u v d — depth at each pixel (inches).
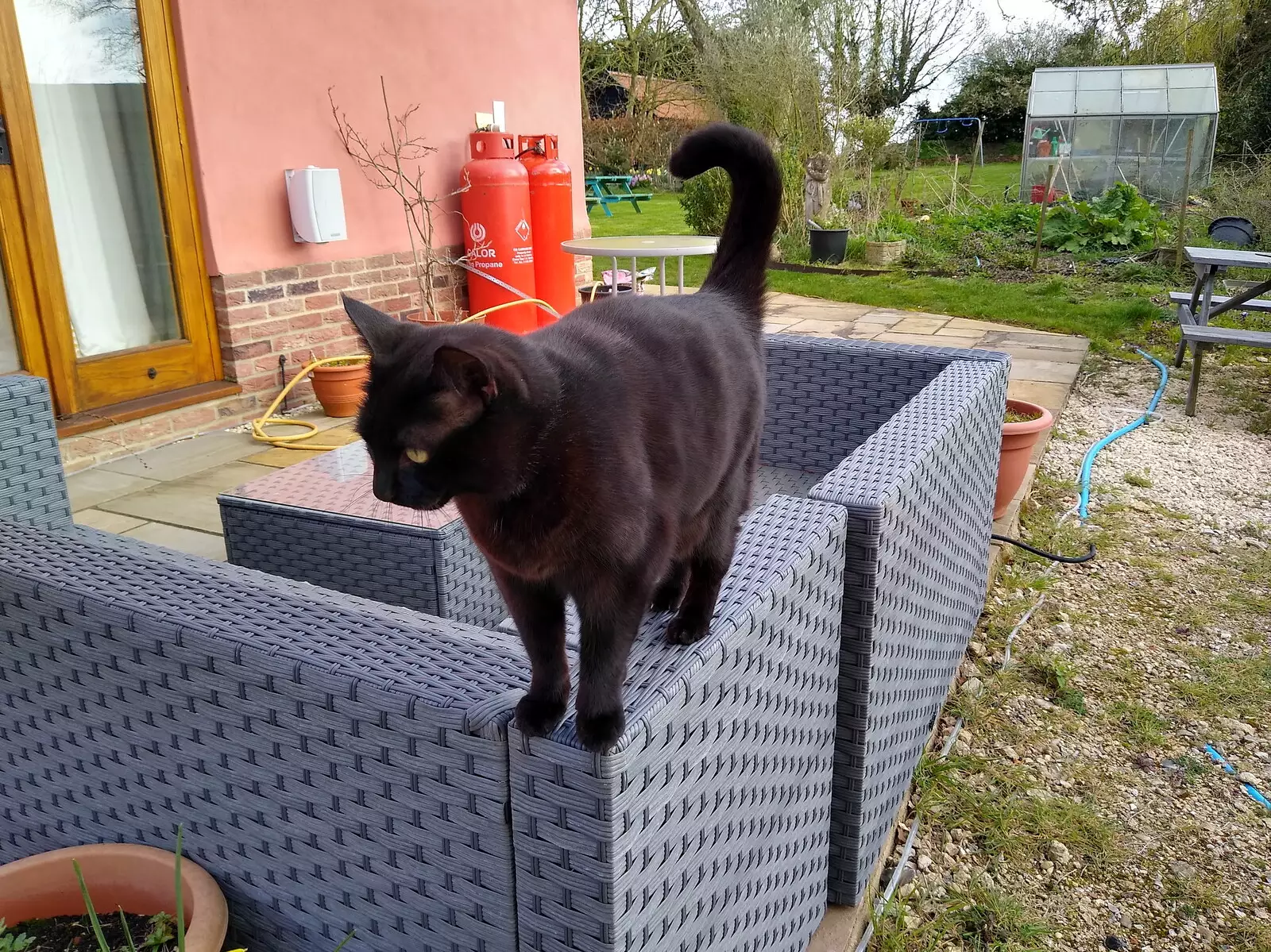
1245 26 577.6
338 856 48.3
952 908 76.5
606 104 834.8
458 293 233.8
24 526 61.5
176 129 170.9
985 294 328.5
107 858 55.2
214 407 180.7
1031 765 95.3
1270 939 74.8
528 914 43.3
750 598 50.3
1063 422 203.3
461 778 42.0
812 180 426.3
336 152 198.5
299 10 186.2
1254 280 327.0
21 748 58.6
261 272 185.2
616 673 41.6
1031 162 463.8
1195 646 117.2
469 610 90.8
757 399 59.4
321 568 92.0
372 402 43.4
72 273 162.9
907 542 68.8
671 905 45.9
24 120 150.5
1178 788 92.6
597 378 43.7
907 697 78.6
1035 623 122.4
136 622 48.9
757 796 53.9
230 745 49.1
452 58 222.8
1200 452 186.7
